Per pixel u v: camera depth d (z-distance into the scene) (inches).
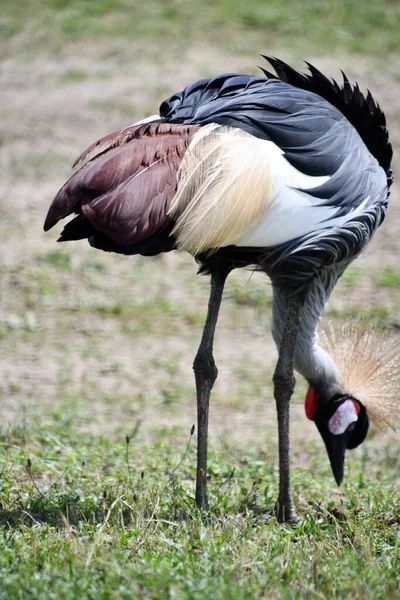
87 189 305.0
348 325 427.5
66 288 693.3
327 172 352.2
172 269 735.7
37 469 398.3
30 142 911.0
